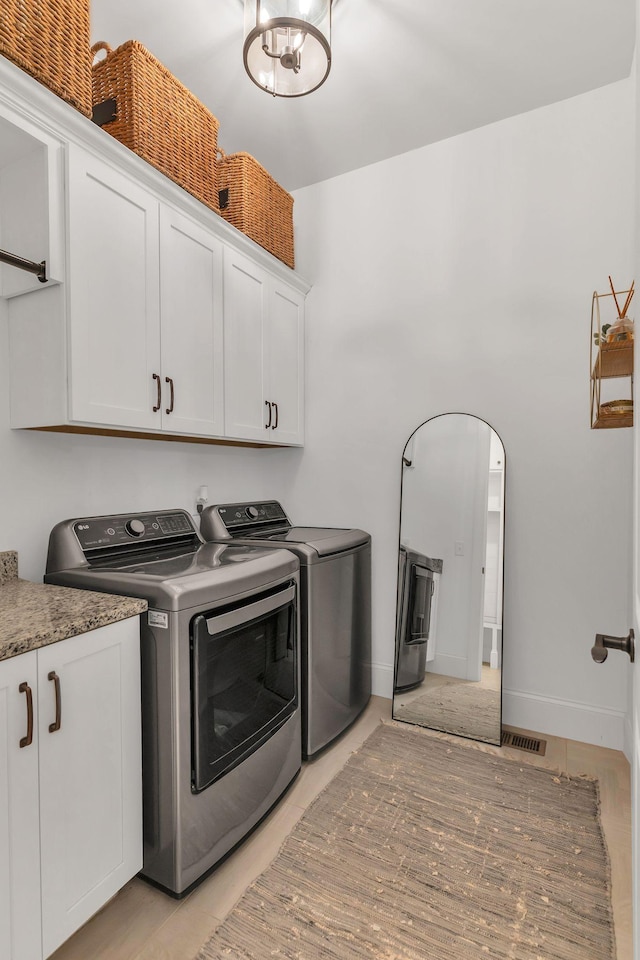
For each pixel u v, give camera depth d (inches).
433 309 100.5
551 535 89.8
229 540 90.1
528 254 91.9
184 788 53.3
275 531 101.7
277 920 51.4
